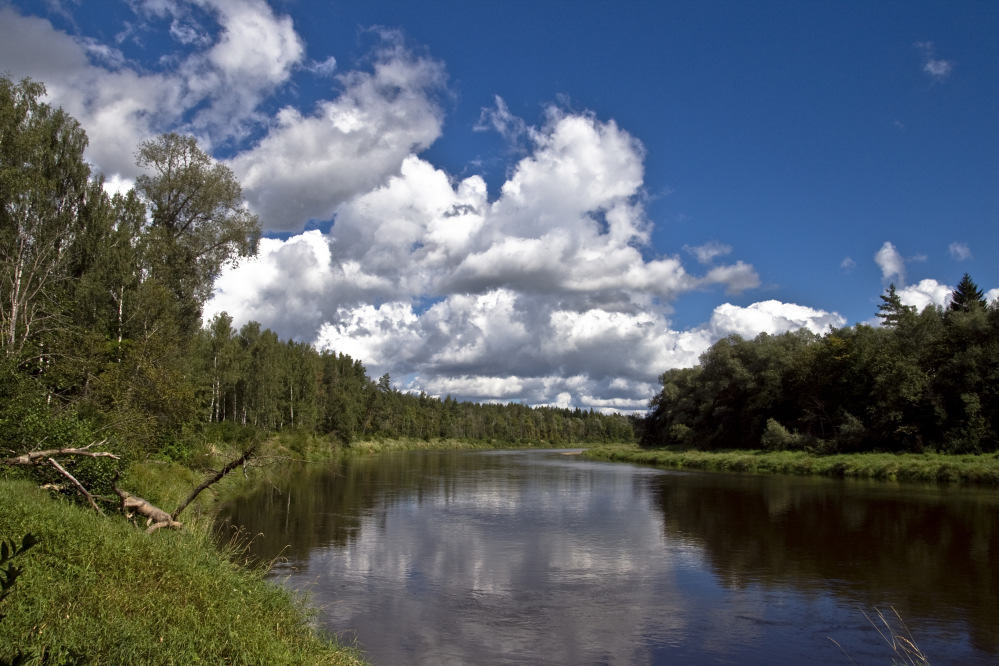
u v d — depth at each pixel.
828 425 61.94
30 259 29.19
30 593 7.06
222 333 55.78
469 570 17.17
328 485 38.97
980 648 11.58
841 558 18.38
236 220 38.06
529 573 16.92
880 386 50.47
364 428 112.12
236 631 7.68
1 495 10.30
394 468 56.62
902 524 23.53
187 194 37.25
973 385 44.81
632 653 11.45
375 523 24.33
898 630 12.52
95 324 30.94
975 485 35.88
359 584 15.62
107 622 6.80
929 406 47.88
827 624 12.90
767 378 67.12
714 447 76.75
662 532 22.83
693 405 82.75
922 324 52.09
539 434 173.75
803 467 49.69
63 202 33.19
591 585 15.80
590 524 24.58
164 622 7.34
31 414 15.22
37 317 27.73
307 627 9.60
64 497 13.54
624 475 49.81
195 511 21.48
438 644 11.72
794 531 22.69
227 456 34.81
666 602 14.38
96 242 34.66
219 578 9.73
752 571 17.09
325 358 111.19
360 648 11.39
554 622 13.03
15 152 30.20
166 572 9.09
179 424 30.78
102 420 21.03
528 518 26.06
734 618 13.31
